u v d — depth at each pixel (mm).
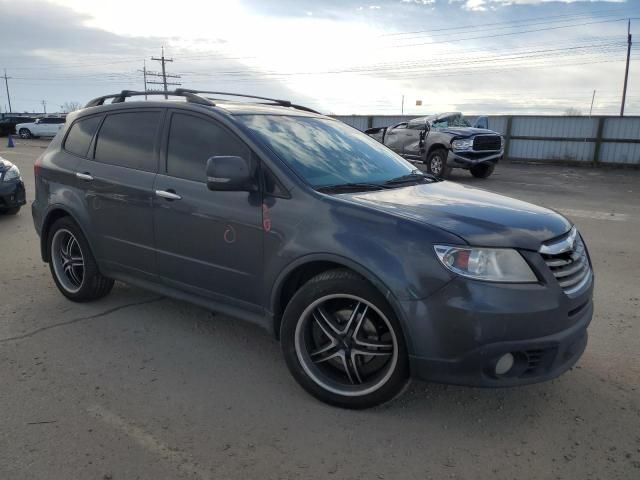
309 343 3262
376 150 4254
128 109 4359
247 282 3492
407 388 3404
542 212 3301
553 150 23203
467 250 2738
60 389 3342
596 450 2797
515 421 3061
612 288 5398
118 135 4391
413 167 4285
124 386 3393
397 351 2906
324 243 3043
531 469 2650
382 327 3027
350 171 3678
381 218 2951
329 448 2795
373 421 3043
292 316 3219
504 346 2707
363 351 3072
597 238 7715
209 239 3629
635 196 12742
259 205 3359
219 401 3232
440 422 3043
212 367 3664
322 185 3344
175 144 3947
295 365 3262
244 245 3441
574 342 2955
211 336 4160
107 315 4551
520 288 2738
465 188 3900
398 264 2816
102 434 2879
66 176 4656
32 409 3111
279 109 4219
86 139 4672
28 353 3830
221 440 2848
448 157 16109
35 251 6637
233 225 3473
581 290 3025
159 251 3986
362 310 3055
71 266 4844
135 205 4074
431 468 2650
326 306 3182
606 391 3389
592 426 3012
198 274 3775
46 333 4176
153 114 4152
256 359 3791
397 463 2684
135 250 4172
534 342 2742
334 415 3100
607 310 4773
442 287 2730
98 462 2652
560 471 2635
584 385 3463
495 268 2744
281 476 2576
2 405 3146
